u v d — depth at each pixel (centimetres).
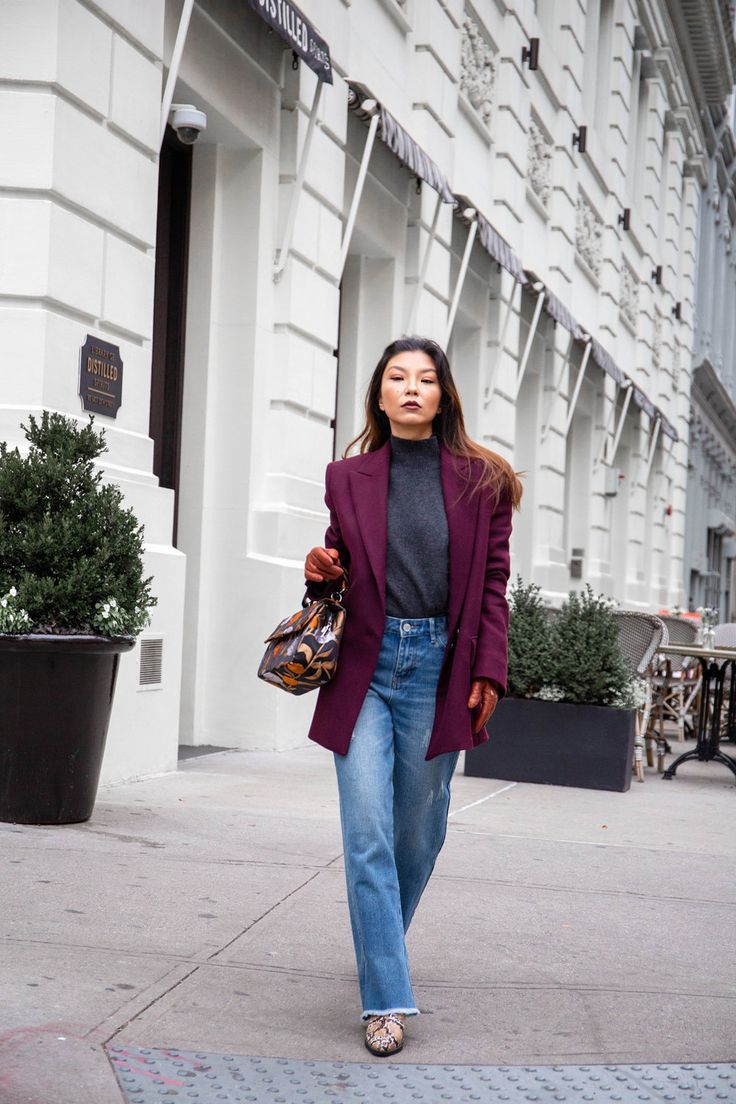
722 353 4016
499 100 1514
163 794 668
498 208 1514
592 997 372
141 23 722
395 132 1039
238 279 900
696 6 2470
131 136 719
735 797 815
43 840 519
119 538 557
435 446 353
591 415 2136
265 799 670
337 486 350
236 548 891
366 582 339
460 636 340
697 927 458
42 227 643
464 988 375
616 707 805
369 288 1205
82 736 553
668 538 2836
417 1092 296
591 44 2014
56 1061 295
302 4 910
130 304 723
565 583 1877
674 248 2780
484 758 819
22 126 645
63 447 562
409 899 363
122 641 550
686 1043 337
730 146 3688
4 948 376
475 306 1468
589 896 496
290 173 923
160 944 393
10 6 646
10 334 639
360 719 338
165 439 899
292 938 410
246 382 894
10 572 547
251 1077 299
